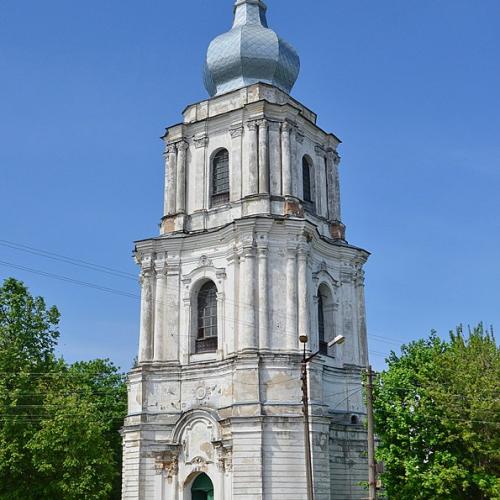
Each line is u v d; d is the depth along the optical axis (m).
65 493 51.69
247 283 50.41
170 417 51.66
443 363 45.25
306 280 51.22
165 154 58.44
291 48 61.12
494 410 43.31
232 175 54.78
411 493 43.75
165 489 50.41
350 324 56.19
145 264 55.34
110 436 68.81
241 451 46.78
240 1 62.81
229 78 59.75
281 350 49.50
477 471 42.88
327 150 59.91
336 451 51.34
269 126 54.78
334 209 58.75
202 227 55.28
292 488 46.28
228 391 49.94
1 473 51.09
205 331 53.47
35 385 54.47
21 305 56.34
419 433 44.16
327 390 52.81
